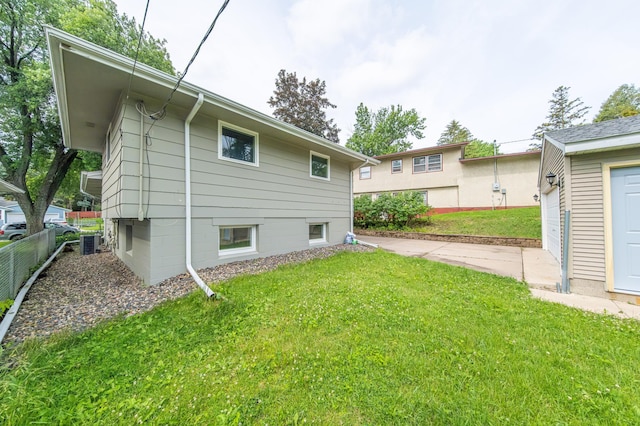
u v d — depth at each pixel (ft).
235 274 14.69
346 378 6.08
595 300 12.09
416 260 19.54
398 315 9.43
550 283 14.29
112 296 11.70
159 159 13.53
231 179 16.98
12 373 6.08
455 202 48.39
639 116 14.69
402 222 39.65
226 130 16.89
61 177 39.99
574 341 7.73
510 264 19.39
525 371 6.32
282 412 5.14
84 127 18.48
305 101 66.33
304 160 23.06
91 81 11.83
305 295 11.35
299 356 6.91
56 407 5.20
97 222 86.33
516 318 9.38
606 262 12.45
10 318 9.21
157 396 5.54
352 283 13.19
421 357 6.88
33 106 29.84
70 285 13.80
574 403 5.30
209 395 5.57
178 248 14.26
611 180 12.51
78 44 9.61
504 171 44.65
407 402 5.33
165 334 8.11
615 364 6.59
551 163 19.48
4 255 10.79
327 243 26.13
